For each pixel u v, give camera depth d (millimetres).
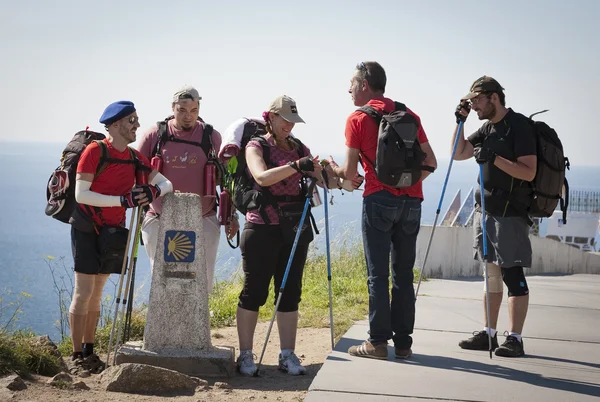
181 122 6719
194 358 5938
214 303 9250
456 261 13023
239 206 6129
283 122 5992
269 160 6016
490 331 6156
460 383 5363
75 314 6141
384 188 5738
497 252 6172
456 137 6363
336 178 6242
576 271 14898
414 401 4934
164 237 6070
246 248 6090
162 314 6043
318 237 12508
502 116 6184
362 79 5930
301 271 6227
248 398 5266
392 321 5977
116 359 5988
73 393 5141
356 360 5887
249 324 6160
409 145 5582
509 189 6117
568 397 5121
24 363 5590
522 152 6027
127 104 6102
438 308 8820
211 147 6801
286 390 5566
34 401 4812
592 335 7480
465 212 14062
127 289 6082
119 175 6105
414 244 5922
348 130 5820
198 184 6742
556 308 9359
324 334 7828
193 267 6078
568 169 6285
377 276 5840
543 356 6387
